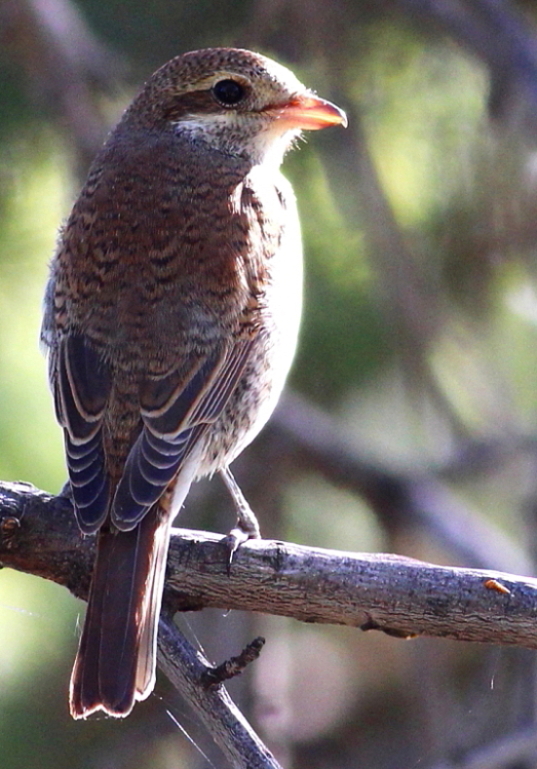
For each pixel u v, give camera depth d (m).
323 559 7.93
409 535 12.55
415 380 12.26
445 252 12.61
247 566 7.96
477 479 12.70
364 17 12.48
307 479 12.92
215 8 11.98
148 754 11.54
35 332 11.41
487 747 10.38
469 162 12.55
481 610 7.77
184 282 8.91
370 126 12.67
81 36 11.88
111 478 8.39
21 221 11.85
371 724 13.33
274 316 9.16
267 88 9.75
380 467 12.33
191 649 7.71
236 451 9.13
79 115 11.66
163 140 9.67
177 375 8.68
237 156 9.74
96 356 8.72
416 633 7.89
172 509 8.36
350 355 12.33
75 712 7.70
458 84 12.71
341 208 12.05
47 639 11.11
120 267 8.95
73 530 8.09
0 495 8.11
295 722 13.33
